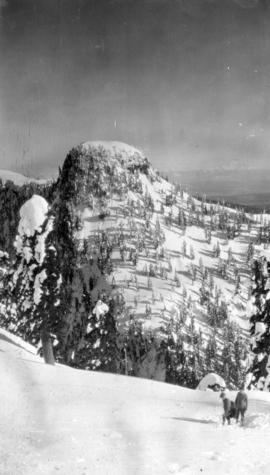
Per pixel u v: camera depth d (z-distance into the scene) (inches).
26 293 1845.5
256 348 1955.0
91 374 1553.9
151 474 607.5
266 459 661.3
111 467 639.1
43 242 1835.6
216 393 1353.3
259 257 2009.1
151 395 1296.8
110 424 933.2
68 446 747.4
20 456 694.5
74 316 3248.0
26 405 1111.0
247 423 937.5
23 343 2060.8
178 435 826.8
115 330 2396.7
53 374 1499.8
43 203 1879.9
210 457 676.7
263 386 1873.8
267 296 1941.4
